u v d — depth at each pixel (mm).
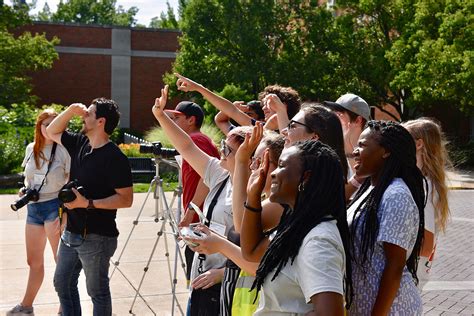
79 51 35656
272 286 2324
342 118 4176
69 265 4930
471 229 11492
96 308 4875
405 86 23688
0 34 27875
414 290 2963
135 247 9055
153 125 36969
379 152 2943
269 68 26406
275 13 26906
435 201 3660
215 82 27625
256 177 2895
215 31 27703
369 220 2820
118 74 36281
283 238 2301
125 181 4859
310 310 2283
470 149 25297
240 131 3770
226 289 3420
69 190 4641
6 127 19000
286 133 3164
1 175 17000
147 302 6547
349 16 26734
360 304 2818
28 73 34969
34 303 6445
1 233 10039
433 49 22016
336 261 2209
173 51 36969
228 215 3861
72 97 35750
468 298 7055
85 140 5207
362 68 26641
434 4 23281
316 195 2320
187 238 3092
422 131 3689
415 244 2996
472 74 20750
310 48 27078
